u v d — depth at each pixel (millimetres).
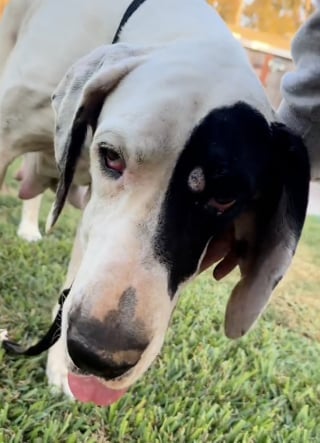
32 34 614
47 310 770
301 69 542
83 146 527
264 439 637
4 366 631
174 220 396
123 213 402
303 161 448
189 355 744
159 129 396
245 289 498
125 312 371
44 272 860
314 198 1876
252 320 491
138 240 389
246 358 775
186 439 605
